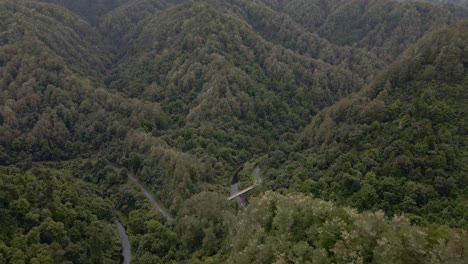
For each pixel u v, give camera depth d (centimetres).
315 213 5169
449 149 8181
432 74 10094
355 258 4222
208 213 9481
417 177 8038
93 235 9331
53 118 15050
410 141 8794
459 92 9362
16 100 15438
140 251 9744
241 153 14300
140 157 13375
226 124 15038
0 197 8881
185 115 16125
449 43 10500
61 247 8775
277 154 12838
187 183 11306
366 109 10412
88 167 13862
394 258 3994
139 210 11438
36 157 14062
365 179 8506
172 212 10919
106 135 15025
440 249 3997
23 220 8912
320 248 4544
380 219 4578
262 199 6328
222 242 8675
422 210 7406
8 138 14062
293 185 10069
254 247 5259
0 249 7919
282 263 4591
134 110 15488
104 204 11638
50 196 9881
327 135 11169
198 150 13550
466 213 6862
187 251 9231
